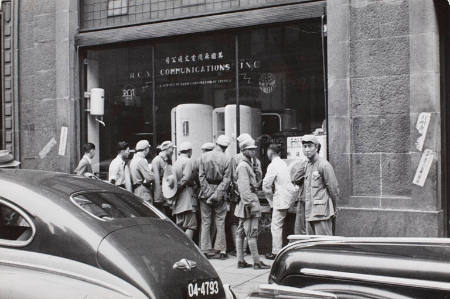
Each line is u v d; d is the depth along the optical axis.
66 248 4.20
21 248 4.27
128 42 11.44
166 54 11.17
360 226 8.98
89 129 12.00
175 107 11.04
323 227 7.64
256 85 10.22
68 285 4.05
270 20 9.88
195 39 10.85
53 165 12.12
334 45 9.27
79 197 4.66
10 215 4.43
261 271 8.53
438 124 8.56
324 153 9.50
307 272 3.90
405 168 8.79
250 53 10.28
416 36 8.62
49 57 12.20
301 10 9.60
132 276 4.07
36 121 12.36
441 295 3.32
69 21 11.91
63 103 11.95
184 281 4.33
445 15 8.77
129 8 11.55
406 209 8.66
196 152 10.79
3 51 12.70
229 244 10.07
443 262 3.41
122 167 10.24
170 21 10.97
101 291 4.01
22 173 5.00
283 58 9.95
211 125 10.66
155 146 11.26
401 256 3.60
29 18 12.45
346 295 3.70
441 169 8.67
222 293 4.68
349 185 9.16
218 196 9.23
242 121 10.34
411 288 3.44
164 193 9.63
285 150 9.92
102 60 11.90
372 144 9.03
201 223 9.64
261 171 9.98
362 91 9.10
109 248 4.18
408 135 8.77
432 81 8.51
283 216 9.29
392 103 8.88
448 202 8.84
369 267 3.66
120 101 11.69
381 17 8.95
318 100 9.62
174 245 4.62
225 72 10.53
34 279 4.10
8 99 12.67
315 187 7.71
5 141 12.74
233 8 10.33
